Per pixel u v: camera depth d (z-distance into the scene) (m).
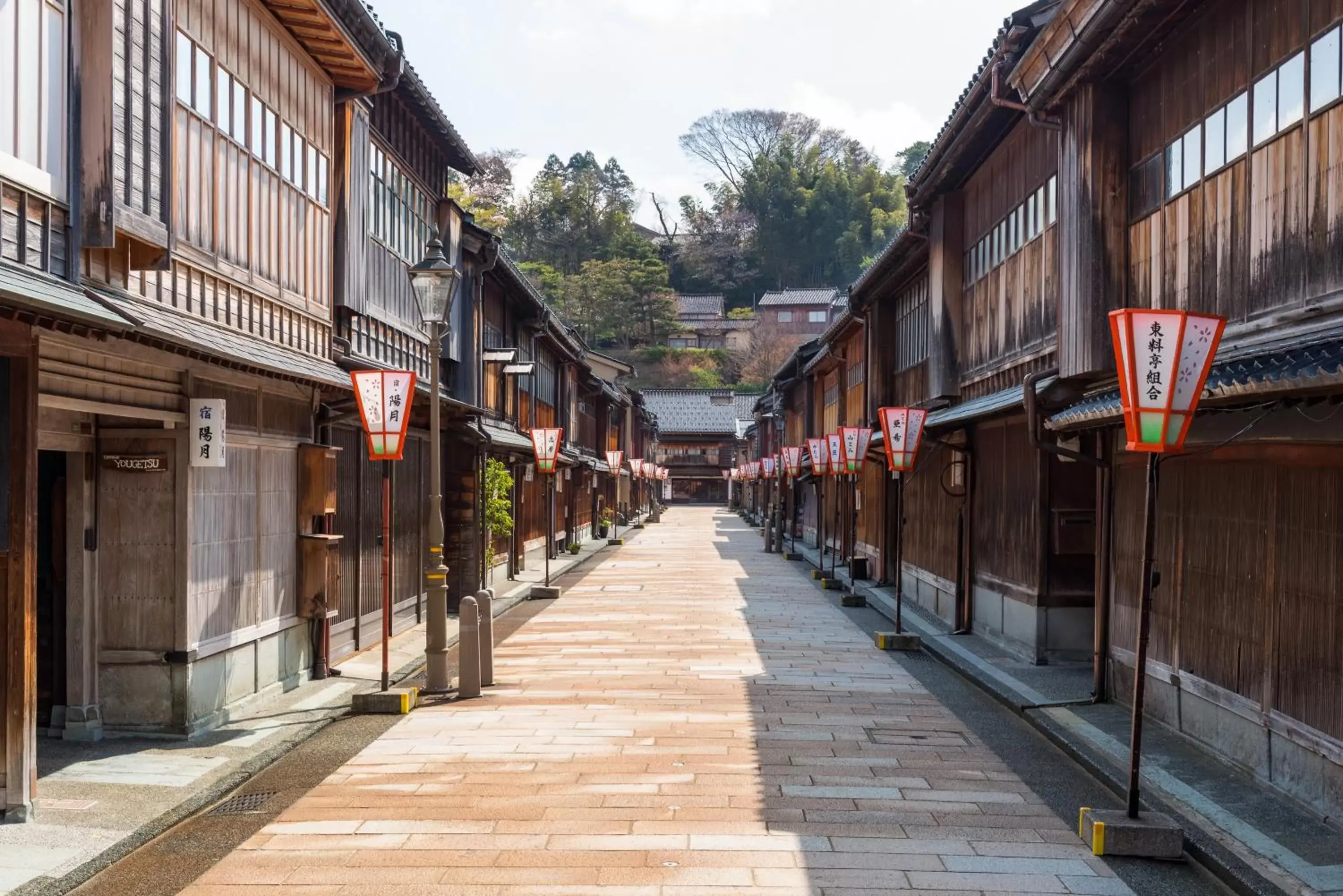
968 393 16.19
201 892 5.58
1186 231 8.89
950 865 6.07
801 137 100.69
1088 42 9.22
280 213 10.48
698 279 98.69
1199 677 8.61
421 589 16.50
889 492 23.34
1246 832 6.52
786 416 45.81
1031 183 12.84
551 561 29.22
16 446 6.35
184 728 8.73
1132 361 5.98
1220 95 8.33
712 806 7.14
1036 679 11.75
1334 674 6.59
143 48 7.34
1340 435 6.30
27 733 6.56
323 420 11.53
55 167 6.57
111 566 8.73
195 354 7.61
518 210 88.31
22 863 5.82
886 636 14.51
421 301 11.34
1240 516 7.94
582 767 8.14
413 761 8.32
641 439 63.31
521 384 25.89
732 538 43.72
